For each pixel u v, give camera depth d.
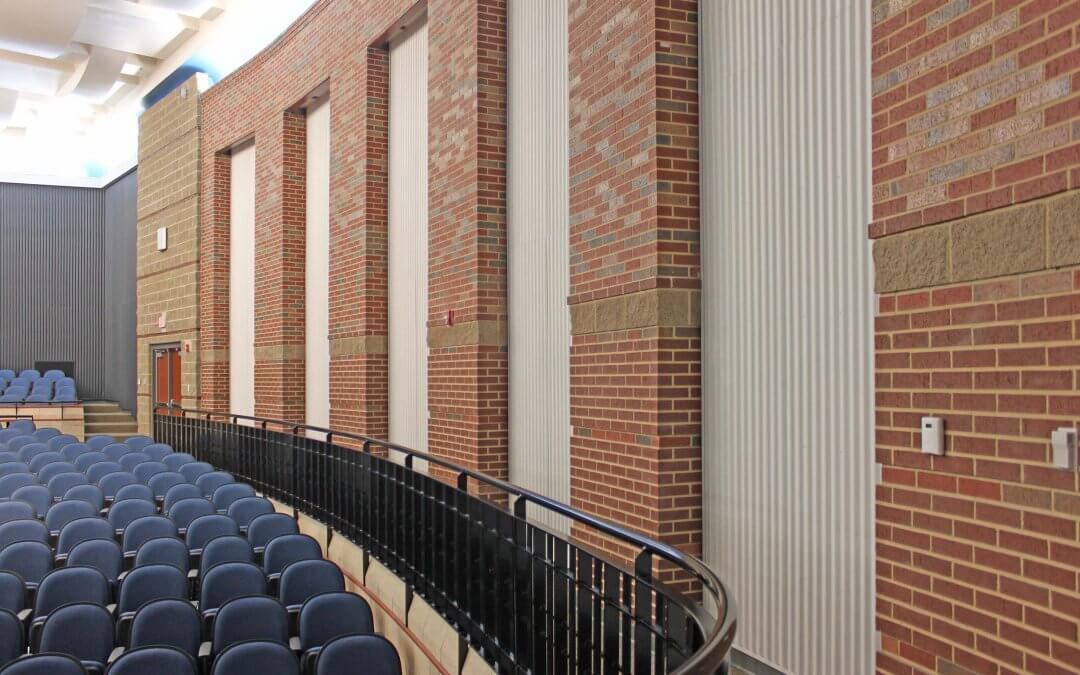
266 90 13.41
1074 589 2.76
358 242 10.41
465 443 7.82
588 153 6.10
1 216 21.55
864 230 4.11
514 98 7.61
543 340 7.09
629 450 5.52
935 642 3.30
